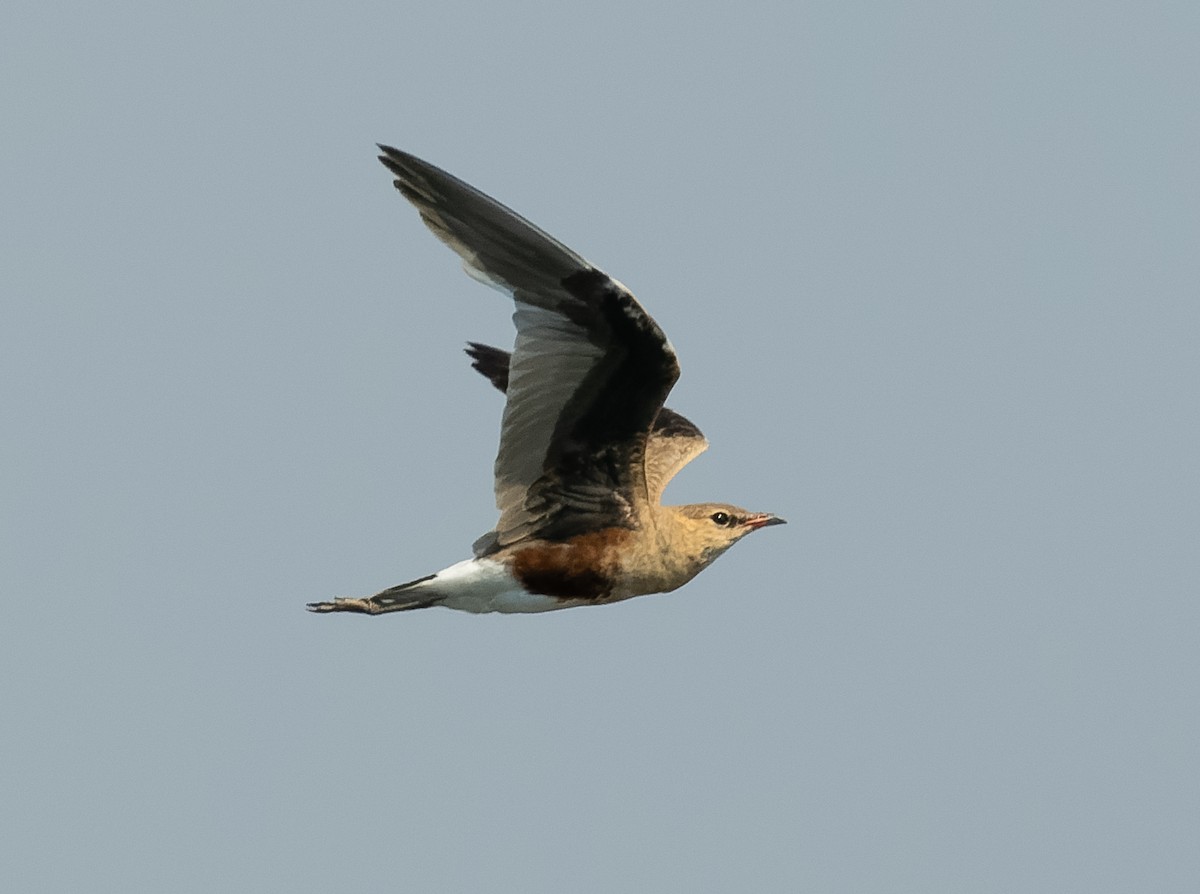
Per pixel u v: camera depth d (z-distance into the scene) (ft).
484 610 57.00
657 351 51.19
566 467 54.29
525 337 51.01
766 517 59.11
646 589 57.16
